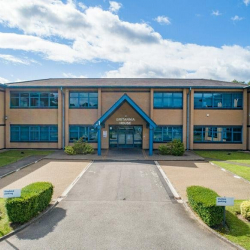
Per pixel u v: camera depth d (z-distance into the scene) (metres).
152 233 6.79
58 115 23.39
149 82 25.41
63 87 23.16
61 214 8.06
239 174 13.53
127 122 23.61
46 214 8.05
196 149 23.72
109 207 8.71
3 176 13.06
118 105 19.94
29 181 12.27
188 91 23.41
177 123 23.64
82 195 10.11
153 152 21.72
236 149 23.70
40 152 21.69
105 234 6.71
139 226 7.20
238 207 8.46
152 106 23.34
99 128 19.91
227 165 16.05
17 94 23.73
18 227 7.01
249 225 7.14
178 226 7.22
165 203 9.16
